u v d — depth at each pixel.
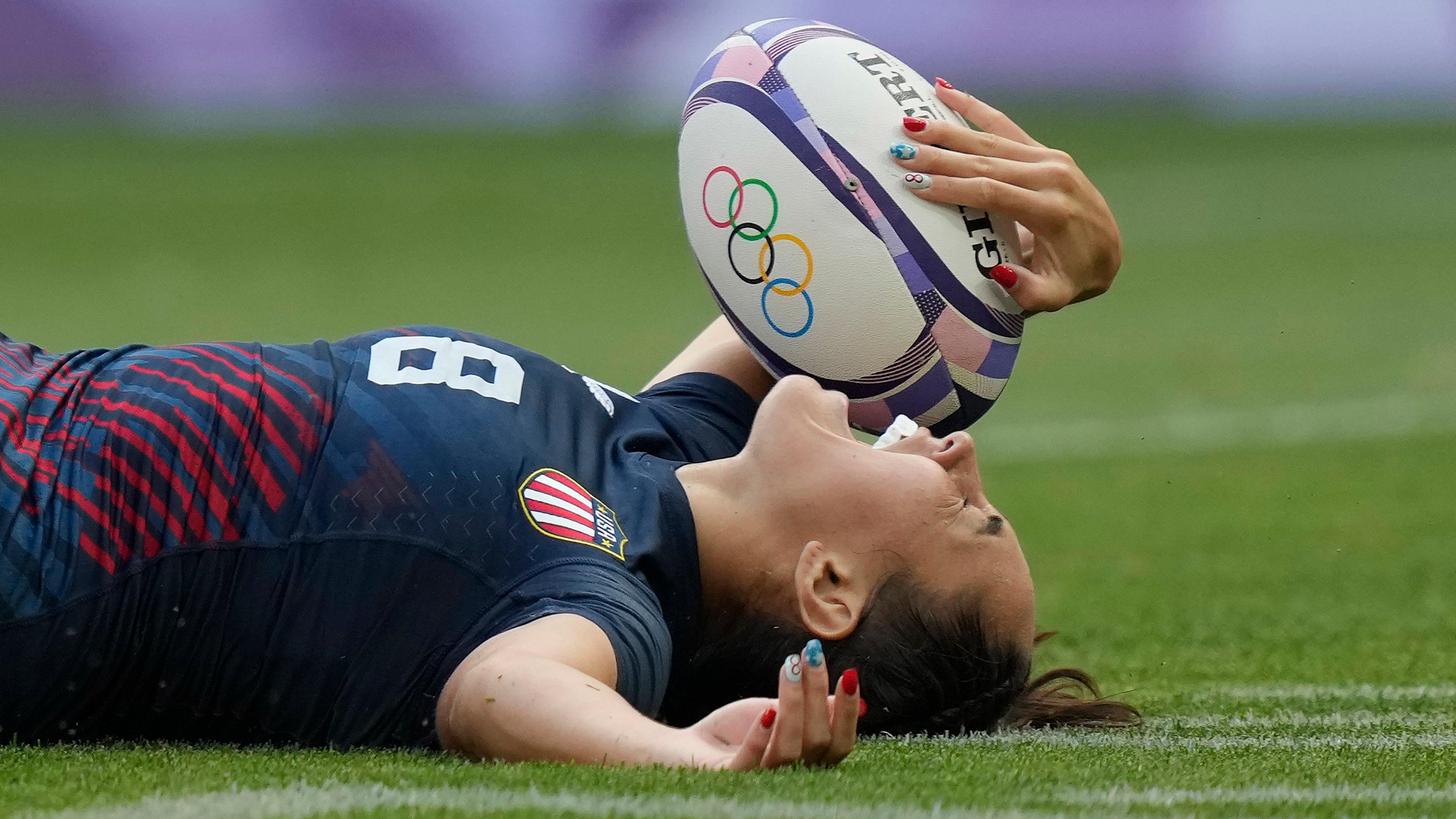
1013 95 87.12
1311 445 26.20
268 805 6.45
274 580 8.07
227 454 8.23
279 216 62.06
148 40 77.00
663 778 6.75
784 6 79.31
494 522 8.09
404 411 8.47
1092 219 10.51
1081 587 16.44
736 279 10.50
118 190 65.50
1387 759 8.22
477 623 7.87
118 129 77.19
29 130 75.69
